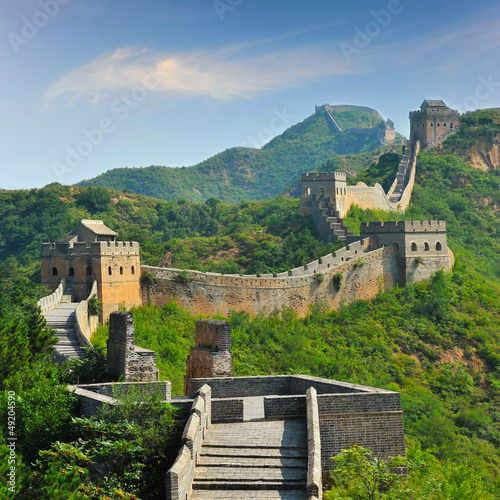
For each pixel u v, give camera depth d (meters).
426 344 94.94
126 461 27.23
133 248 84.88
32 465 27.80
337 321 97.25
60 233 160.25
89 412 29.80
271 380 33.16
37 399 30.34
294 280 96.12
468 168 188.62
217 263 133.00
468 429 78.94
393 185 175.88
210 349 36.66
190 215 188.38
